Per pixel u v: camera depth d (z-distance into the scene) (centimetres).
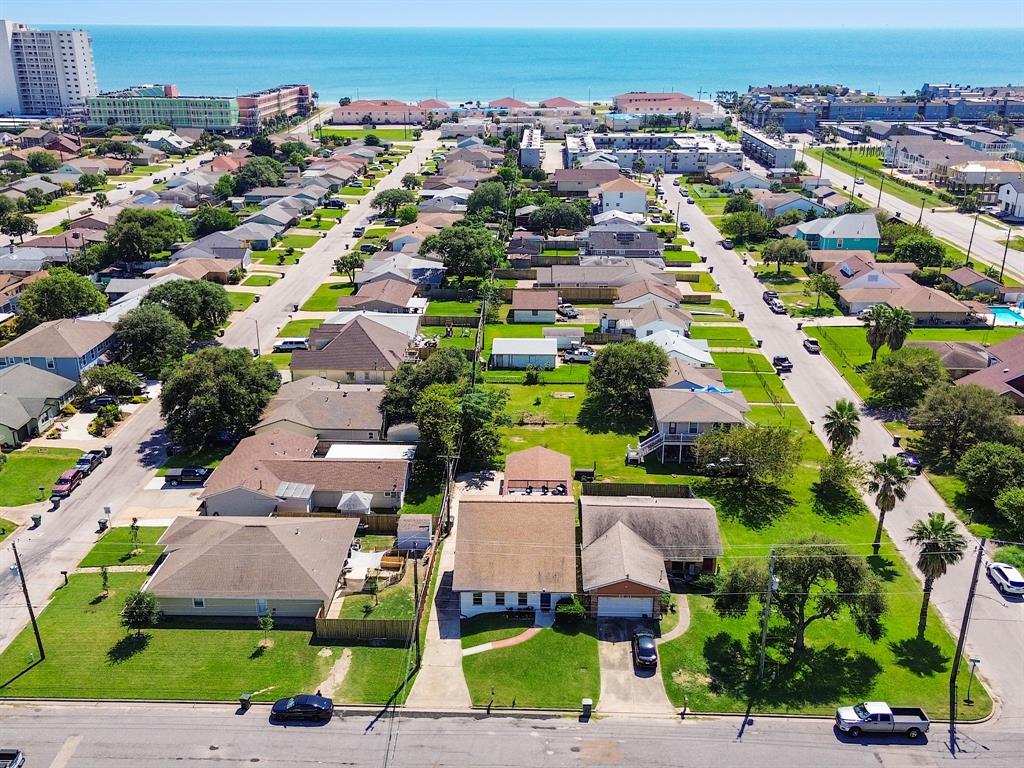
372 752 5247
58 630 6262
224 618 6425
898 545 7356
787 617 6075
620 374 9662
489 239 15525
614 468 8638
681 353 10631
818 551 5906
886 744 5303
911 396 9744
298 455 8362
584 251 16412
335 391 9406
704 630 6288
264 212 18150
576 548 7144
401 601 6644
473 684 5784
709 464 8238
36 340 10400
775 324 12988
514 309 13000
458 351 10162
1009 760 5188
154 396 10331
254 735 5369
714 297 14212
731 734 5381
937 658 6012
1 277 13700
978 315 13225
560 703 5628
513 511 6925
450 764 5162
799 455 8069
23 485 8288
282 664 5944
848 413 8100
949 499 8081
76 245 15788
